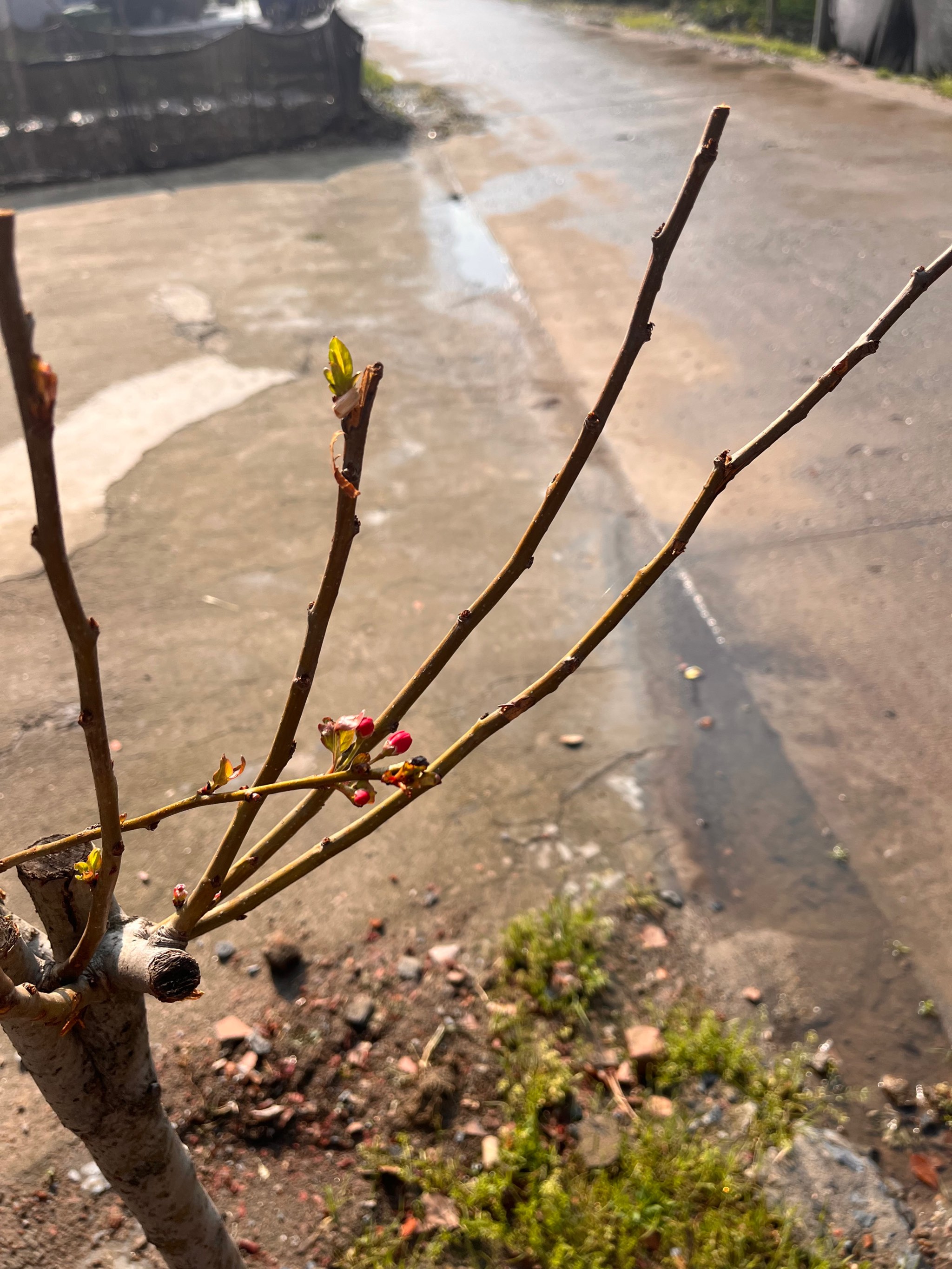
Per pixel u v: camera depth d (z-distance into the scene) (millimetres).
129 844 3873
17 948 1326
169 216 11289
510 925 3496
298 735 4348
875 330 1148
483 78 17328
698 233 9844
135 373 7555
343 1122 2955
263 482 6164
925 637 4832
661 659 4836
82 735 4414
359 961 3396
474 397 7215
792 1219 2684
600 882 3715
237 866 1298
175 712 4500
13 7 18938
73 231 10906
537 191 11578
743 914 3621
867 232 9391
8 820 4008
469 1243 2682
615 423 6793
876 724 4402
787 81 15102
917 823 3934
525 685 4648
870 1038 3211
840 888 3701
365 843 3859
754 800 4078
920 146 11547
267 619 5059
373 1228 2721
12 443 6699
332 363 865
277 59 13531
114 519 5852
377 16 25125
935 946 3475
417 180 12391
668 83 15773
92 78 12750
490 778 4164
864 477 6023
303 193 11938
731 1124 2936
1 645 4941
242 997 3273
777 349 7555
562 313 8492
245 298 8906
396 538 5672
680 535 1185
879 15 14688
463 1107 2982
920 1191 2834
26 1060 1528
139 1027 1595
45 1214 2717
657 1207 2691
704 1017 3227
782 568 5359
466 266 9609
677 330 8023
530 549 1153
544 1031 3180
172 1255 2018
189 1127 2926
